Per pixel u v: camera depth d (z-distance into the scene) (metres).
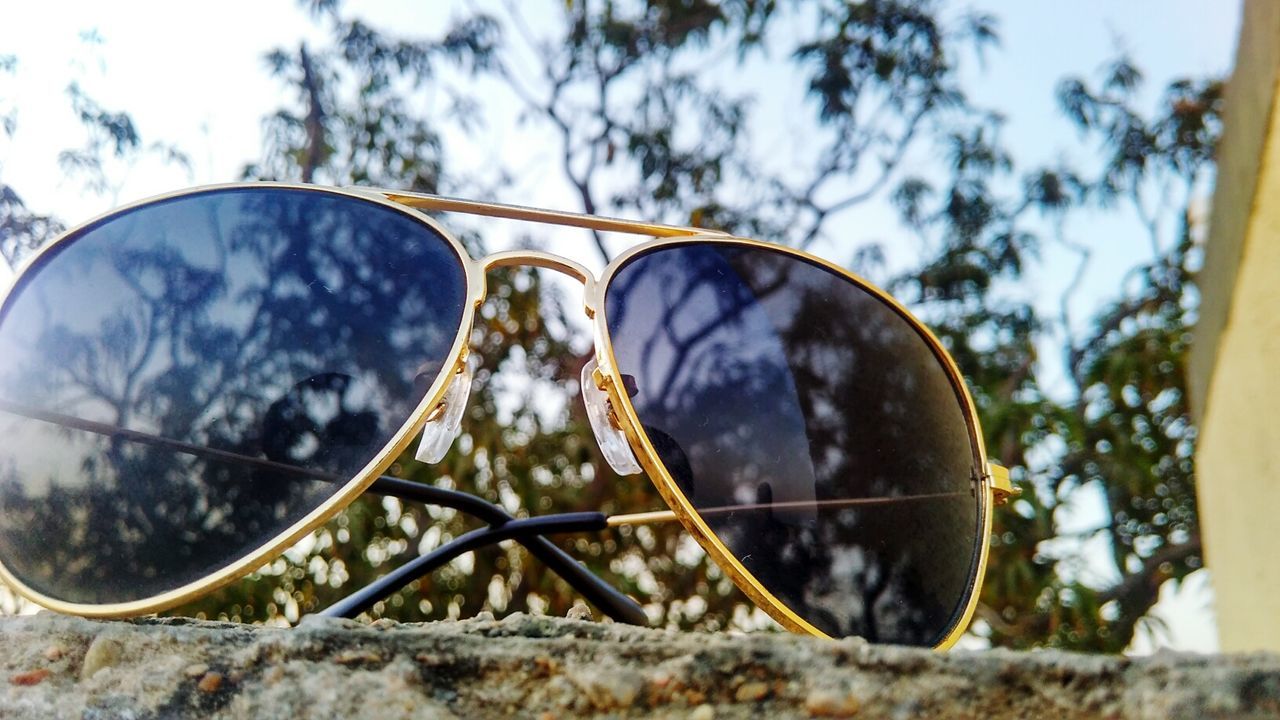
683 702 0.09
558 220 0.18
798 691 0.09
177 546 0.14
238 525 0.14
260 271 0.15
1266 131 0.20
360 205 0.16
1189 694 0.08
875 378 0.17
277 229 0.15
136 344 0.14
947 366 0.18
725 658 0.09
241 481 0.14
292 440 0.14
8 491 0.14
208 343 0.14
